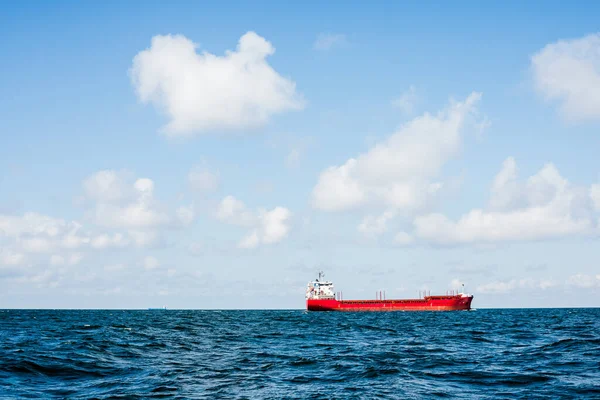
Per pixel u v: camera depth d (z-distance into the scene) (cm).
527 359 4019
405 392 2738
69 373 3291
